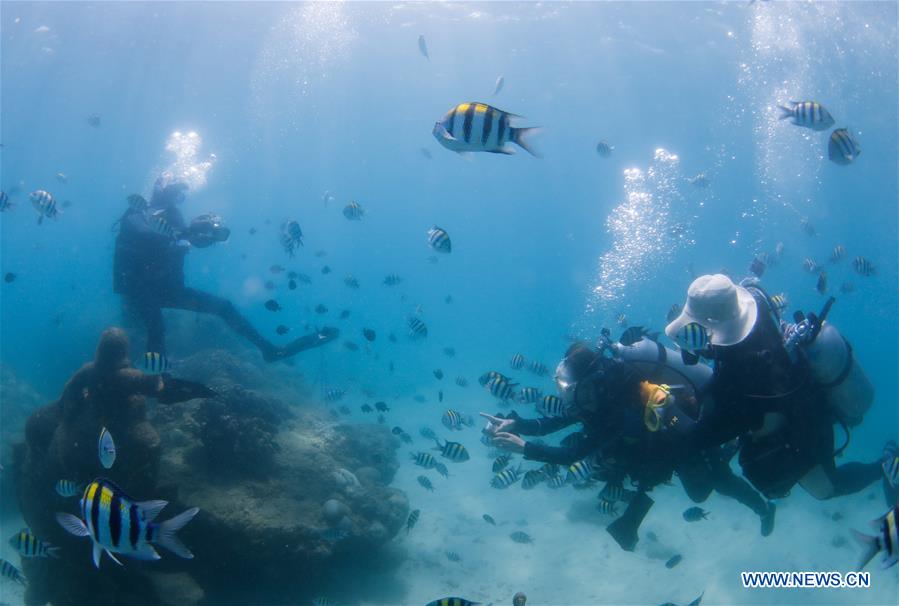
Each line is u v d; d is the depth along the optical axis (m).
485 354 33.50
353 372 24.00
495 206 111.62
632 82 36.53
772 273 43.59
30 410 12.09
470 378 24.34
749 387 4.18
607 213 108.19
